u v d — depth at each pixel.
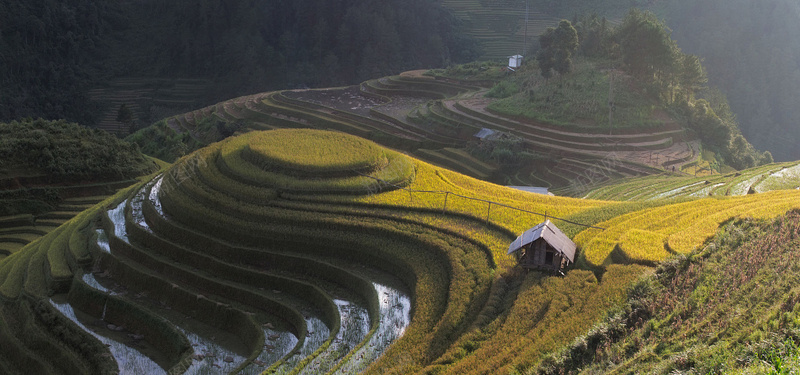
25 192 62.53
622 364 21.92
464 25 169.25
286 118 103.25
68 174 65.94
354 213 43.34
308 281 39.16
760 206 38.09
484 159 79.88
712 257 30.19
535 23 167.75
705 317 23.80
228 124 98.12
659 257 31.73
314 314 36.34
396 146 88.56
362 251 40.31
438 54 158.88
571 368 23.48
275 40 157.88
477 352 25.86
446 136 88.81
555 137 81.31
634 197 56.88
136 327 37.19
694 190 56.78
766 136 128.50
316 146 52.34
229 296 38.69
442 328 29.08
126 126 135.50
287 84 147.88
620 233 36.25
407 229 40.91
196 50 153.25
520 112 87.50
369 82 126.50
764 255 28.50
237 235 42.75
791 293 23.03
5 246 56.44
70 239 48.31
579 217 40.41
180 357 33.62
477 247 37.66
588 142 79.81
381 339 31.45
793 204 36.34
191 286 40.06
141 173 72.06
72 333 36.16
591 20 111.62
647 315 26.25
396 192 46.56
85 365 33.53
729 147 88.12
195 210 45.22
